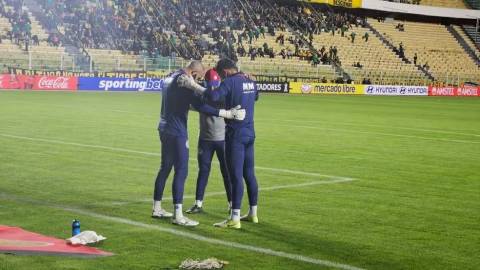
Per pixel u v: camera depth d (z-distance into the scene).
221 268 6.61
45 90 39.34
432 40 67.81
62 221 8.41
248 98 8.51
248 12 56.03
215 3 54.28
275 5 58.44
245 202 10.02
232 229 8.29
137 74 43.28
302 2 60.50
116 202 9.72
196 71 8.68
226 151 8.45
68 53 43.62
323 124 24.36
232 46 50.06
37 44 42.50
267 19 56.50
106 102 31.17
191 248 7.34
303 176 12.58
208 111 8.36
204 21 52.03
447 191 11.44
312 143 18.16
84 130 19.06
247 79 8.59
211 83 8.59
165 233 7.96
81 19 46.62
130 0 50.16
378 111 33.47
